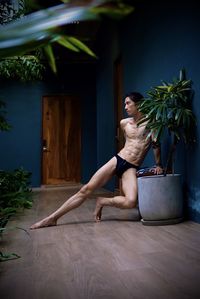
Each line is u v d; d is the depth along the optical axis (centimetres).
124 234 214
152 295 110
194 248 172
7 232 232
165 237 200
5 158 671
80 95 708
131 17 403
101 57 626
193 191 246
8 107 674
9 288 121
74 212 326
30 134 684
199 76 234
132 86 408
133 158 281
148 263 148
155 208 239
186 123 233
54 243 196
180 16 265
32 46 27
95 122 711
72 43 35
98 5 24
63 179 701
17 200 233
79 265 149
